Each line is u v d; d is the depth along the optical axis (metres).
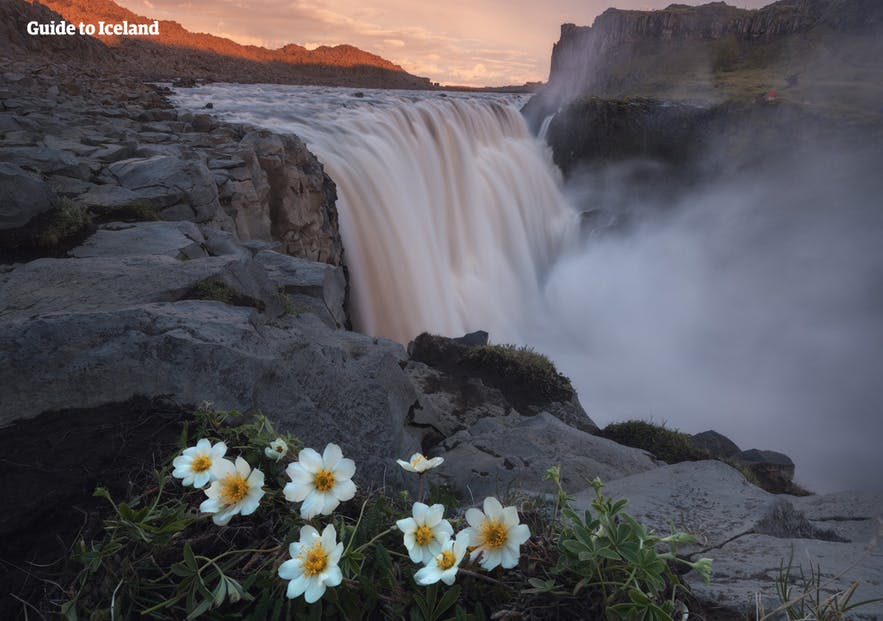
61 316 3.03
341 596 1.50
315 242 15.63
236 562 1.58
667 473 3.49
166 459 2.18
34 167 8.99
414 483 3.63
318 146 19.88
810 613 1.67
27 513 1.97
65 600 1.59
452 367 12.18
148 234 7.32
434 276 21.92
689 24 130.50
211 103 26.03
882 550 2.38
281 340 3.92
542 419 7.11
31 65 30.08
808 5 122.56
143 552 1.64
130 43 152.12
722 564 2.27
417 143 25.75
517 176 36.06
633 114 57.19
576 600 1.52
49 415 2.58
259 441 2.08
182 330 3.24
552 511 1.97
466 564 1.55
